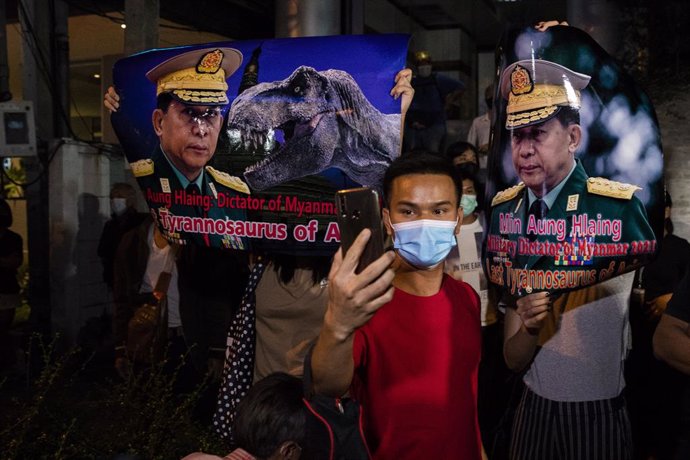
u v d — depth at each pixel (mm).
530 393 2918
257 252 3057
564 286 2486
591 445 2820
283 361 3205
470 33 13508
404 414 2006
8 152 7859
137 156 3170
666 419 3369
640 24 6535
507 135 2520
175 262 4719
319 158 2916
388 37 2902
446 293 2109
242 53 3008
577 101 2436
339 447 1776
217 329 4621
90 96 18797
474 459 2131
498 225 2578
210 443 3910
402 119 2865
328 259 3191
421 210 1985
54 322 8148
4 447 3729
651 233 2477
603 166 2449
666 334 2752
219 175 3025
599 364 2822
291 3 6406
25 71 9195
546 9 9297
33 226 8695
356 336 1988
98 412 4297
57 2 9281
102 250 7805
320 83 2914
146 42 7184
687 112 6445
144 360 4766
